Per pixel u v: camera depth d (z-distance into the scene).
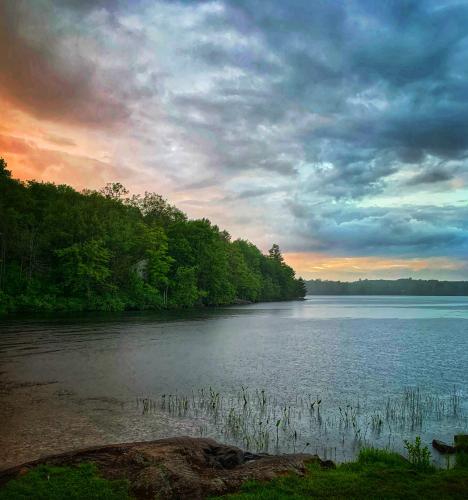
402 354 36.25
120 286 92.12
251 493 9.42
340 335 50.94
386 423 18.09
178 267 108.56
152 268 98.00
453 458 14.13
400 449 15.26
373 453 12.59
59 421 17.34
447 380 26.47
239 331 53.38
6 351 33.97
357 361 32.69
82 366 28.75
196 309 104.19
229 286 127.75
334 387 24.36
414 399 21.92
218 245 125.75
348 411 19.72
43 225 82.88
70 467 10.77
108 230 89.38
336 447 15.38
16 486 9.52
